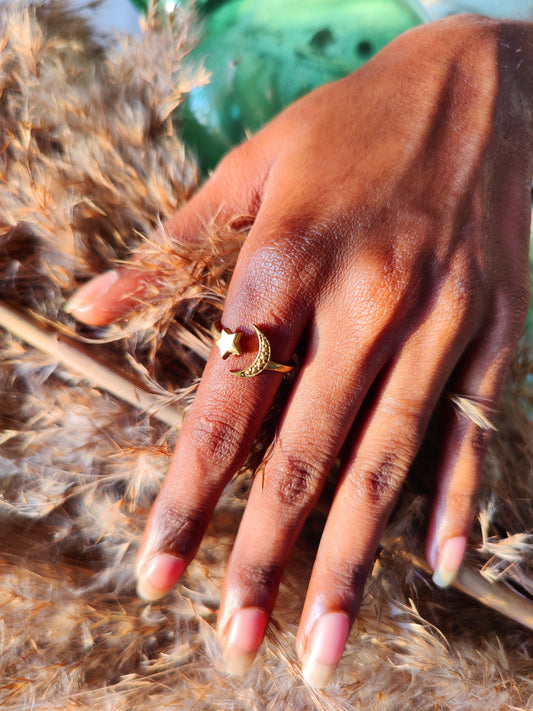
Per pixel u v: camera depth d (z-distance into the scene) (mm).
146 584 139
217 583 153
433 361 155
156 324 151
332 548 151
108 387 150
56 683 139
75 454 149
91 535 153
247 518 149
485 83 185
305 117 175
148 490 158
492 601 164
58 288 156
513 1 234
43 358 148
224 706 147
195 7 191
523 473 183
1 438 143
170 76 175
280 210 156
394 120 174
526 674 168
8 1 167
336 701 149
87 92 165
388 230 156
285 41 228
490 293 165
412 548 166
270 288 147
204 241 158
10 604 137
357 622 157
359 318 149
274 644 146
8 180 148
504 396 186
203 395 146
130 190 160
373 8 234
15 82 161
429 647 155
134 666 150
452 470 164
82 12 193
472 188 169
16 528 151
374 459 153
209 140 221
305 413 148
